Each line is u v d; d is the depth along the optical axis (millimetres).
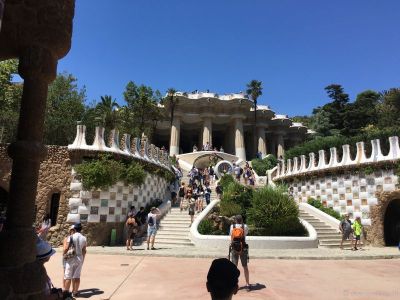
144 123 53375
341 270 12734
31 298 4277
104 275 10828
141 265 12820
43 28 4898
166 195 27219
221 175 35344
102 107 46781
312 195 27125
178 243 18828
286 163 34219
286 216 20031
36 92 4887
